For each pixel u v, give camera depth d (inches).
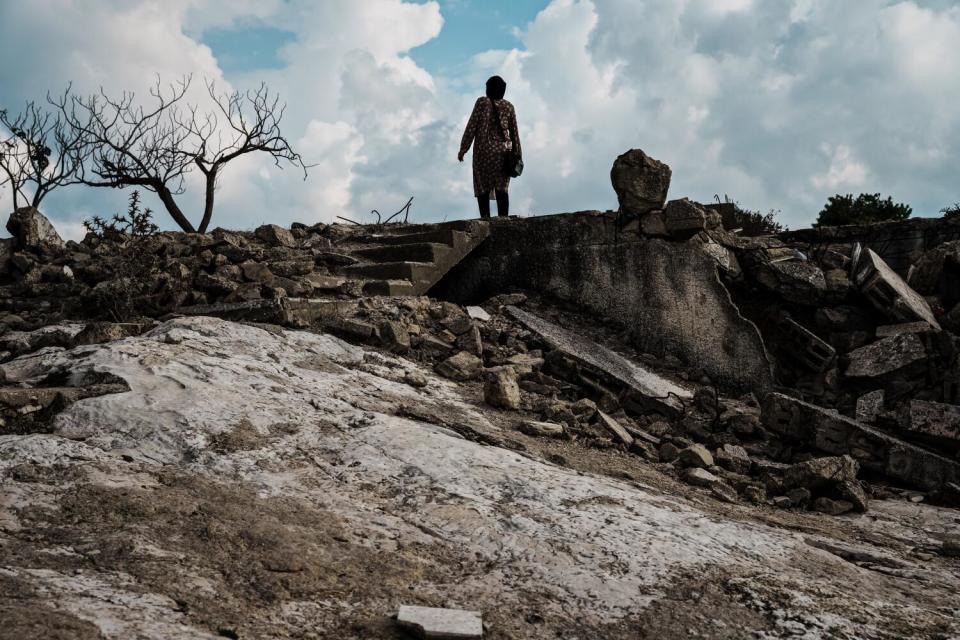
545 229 372.2
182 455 164.6
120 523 132.1
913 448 244.8
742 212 492.4
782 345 332.8
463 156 415.2
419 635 110.7
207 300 311.0
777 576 143.5
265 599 116.3
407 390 245.3
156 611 105.9
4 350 282.5
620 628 119.7
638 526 159.3
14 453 151.5
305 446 178.7
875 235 374.9
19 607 98.6
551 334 320.8
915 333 301.4
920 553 178.7
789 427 257.4
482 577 133.6
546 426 232.8
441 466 175.9
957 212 375.9
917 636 123.2
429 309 322.0
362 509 154.8
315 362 247.8
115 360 205.6
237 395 195.9
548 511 160.4
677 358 333.4
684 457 232.4
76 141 677.3
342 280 340.8
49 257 393.1
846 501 217.3
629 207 344.8
